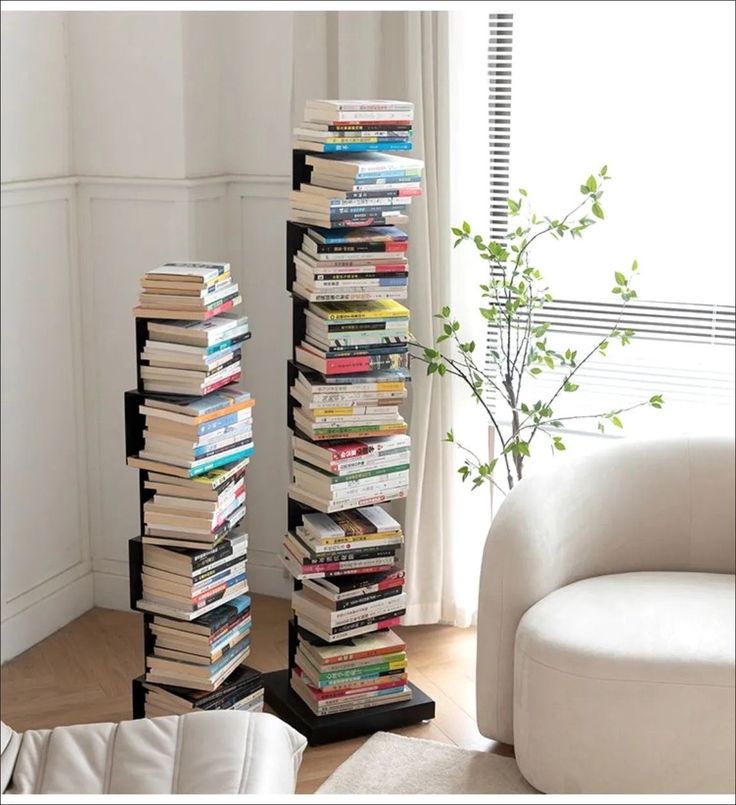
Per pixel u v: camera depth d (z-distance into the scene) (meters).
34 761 2.12
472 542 3.71
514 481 3.60
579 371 3.62
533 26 3.50
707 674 2.50
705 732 2.52
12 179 3.44
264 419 3.93
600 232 3.55
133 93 3.61
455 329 3.37
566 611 2.73
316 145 2.87
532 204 3.60
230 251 3.87
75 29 3.62
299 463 3.08
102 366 3.82
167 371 2.79
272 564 4.02
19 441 3.57
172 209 3.64
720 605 2.74
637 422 3.57
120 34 3.58
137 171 3.65
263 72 3.72
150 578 2.88
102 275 3.76
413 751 2.97
